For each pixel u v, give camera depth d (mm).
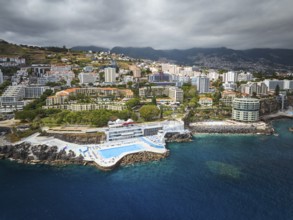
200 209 109500
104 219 102750
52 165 163875
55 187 131500
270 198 118500
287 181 136625
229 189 127750
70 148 181000
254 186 130625
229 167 157875
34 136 198875
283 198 118500
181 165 161875
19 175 147750
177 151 192750
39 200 118000
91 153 174375
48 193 124875
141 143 196875
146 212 107375
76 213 107125
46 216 105375
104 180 139750
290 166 159125
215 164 163375
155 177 143375
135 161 168750
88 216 105000
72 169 156375
